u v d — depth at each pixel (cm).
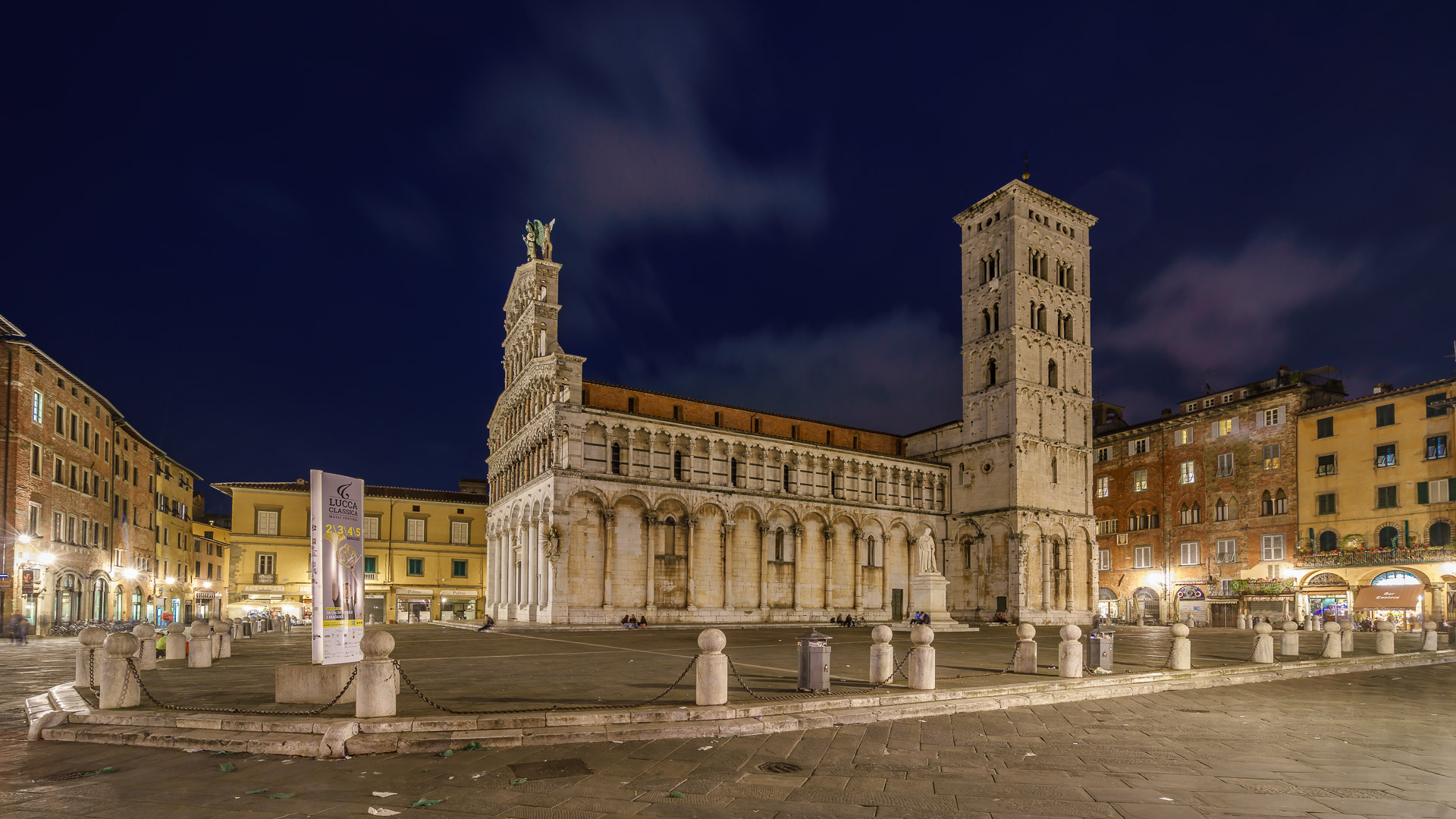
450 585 8994
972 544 8131
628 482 6366
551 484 6084
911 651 2070
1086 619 8044
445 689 2059
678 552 6600
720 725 1645
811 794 1206
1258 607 7388
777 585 7062
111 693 1722
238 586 8300
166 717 1627
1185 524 8200
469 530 9206
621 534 6341
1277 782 1302
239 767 1372
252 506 8475
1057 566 7981
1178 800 1186
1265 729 1802
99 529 6500
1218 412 7981
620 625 6112
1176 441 8381
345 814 1111
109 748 1530
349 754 1445
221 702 1830
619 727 1596
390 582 8725
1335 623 3538
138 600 7338
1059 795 1209
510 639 4697
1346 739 1697
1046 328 8250
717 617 6631
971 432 8362
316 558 1859
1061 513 8056
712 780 1279
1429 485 6359
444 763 1389
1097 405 10288
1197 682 2655
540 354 6744
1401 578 6406
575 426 6228
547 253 7062
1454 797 1221
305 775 1315
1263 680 2838
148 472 7700
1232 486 7800
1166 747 1572
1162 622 8294
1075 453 8312
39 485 5425
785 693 1967
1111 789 1247
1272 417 7525
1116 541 8894
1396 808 1156
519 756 1434
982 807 1143
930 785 1260
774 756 1445
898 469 8125
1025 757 1464
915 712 1898
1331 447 7044
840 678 2319
